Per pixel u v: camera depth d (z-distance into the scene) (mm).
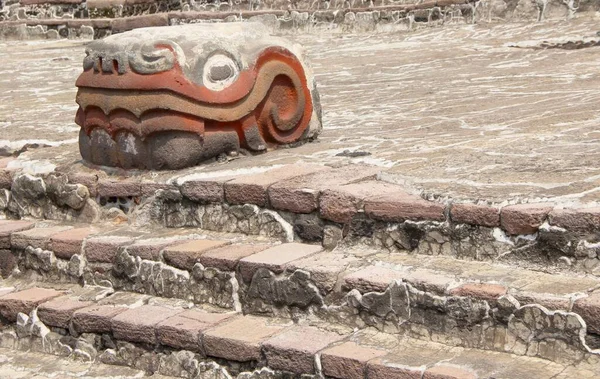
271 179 6527
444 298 5219
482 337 5121
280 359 5441
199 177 6781
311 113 7566
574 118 8305
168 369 5969
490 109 9336
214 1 22469
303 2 21312
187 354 5867
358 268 5711
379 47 17250
